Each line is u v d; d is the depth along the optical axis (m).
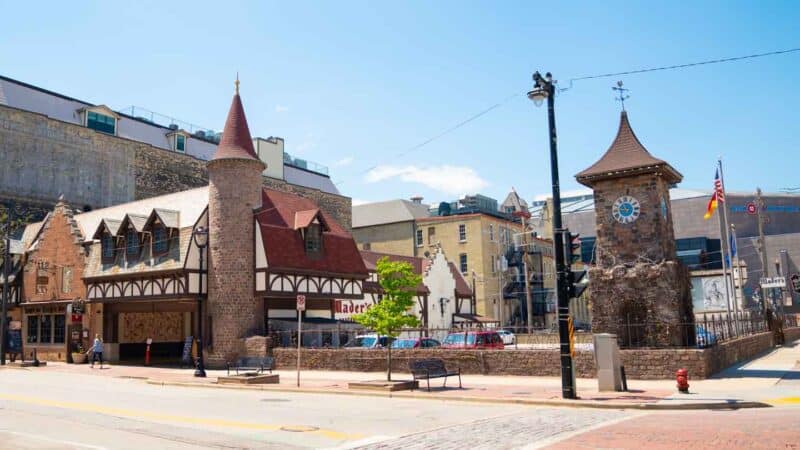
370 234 69.81
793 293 74.38
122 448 10.48
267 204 35.03
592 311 23.53
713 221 82.50
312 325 34.94
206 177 52.84
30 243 41.66
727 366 23.89
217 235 32.78
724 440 10.33
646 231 23.25
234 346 31.62
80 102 47.66
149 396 19.56
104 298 36.09
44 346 39.69
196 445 10.77
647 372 20.86
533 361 23.31
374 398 18.84
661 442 10.33
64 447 10.61
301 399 18.66
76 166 44.22
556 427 12.36
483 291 61.72
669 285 22.42
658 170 23.08
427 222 66.38
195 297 32.38
